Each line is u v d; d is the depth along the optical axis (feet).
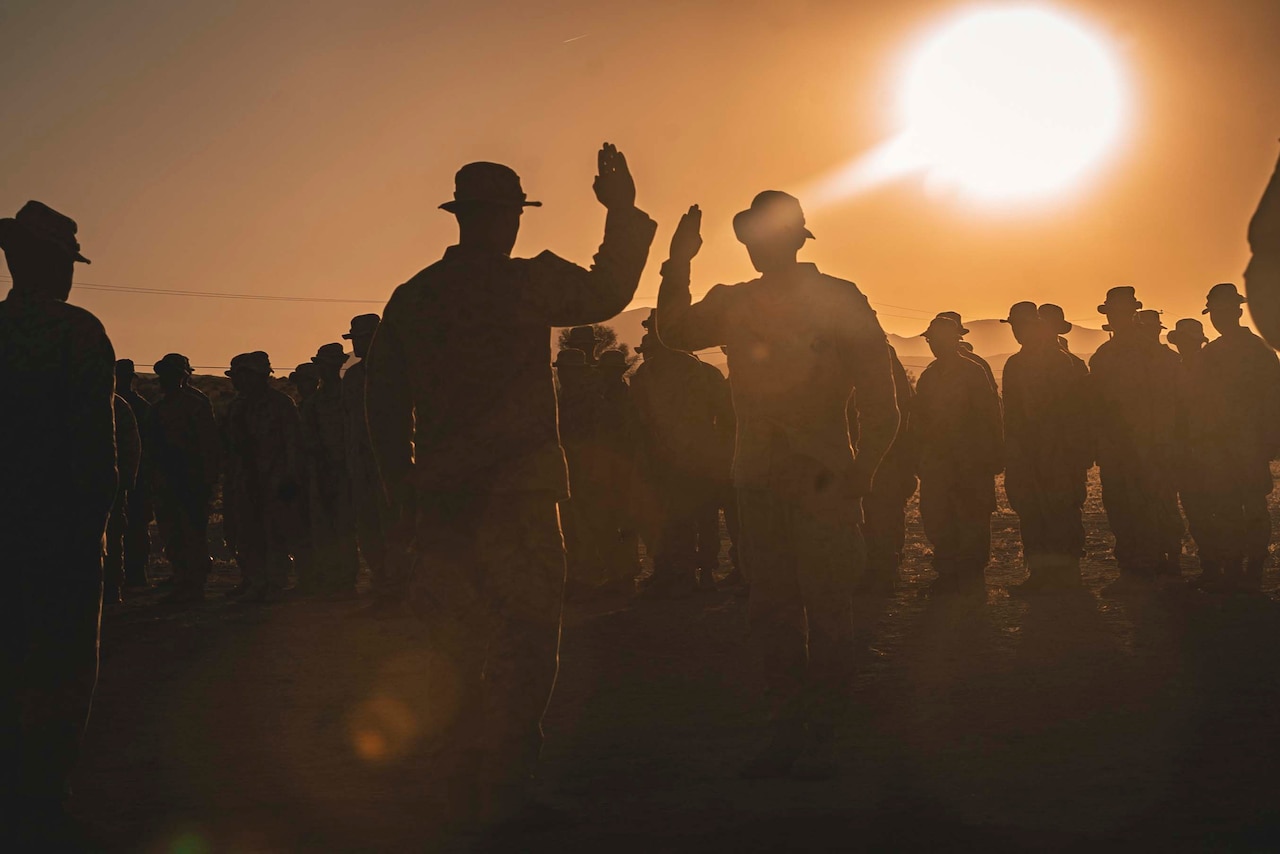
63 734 15.28
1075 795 15.57
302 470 43.01
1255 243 9.59
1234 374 36.76
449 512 15.64
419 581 15.64
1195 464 36.96
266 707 23.43
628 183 16.17
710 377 39.70
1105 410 39.45
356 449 40.34
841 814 15.02
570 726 20.88
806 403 17.81
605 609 37.63
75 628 15.37
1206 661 24.79
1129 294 39.42
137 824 15.47
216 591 47.67
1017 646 27.48
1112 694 21.86
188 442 43.06
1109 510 39.83
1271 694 21.43
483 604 15.49
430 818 15.44
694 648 28.89
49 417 15.23
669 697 23.21
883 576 38.83
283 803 16.38
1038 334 38.47
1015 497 38.63
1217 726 19.16
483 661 15.58
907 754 18.19
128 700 24.50
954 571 38.11
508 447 15.44
